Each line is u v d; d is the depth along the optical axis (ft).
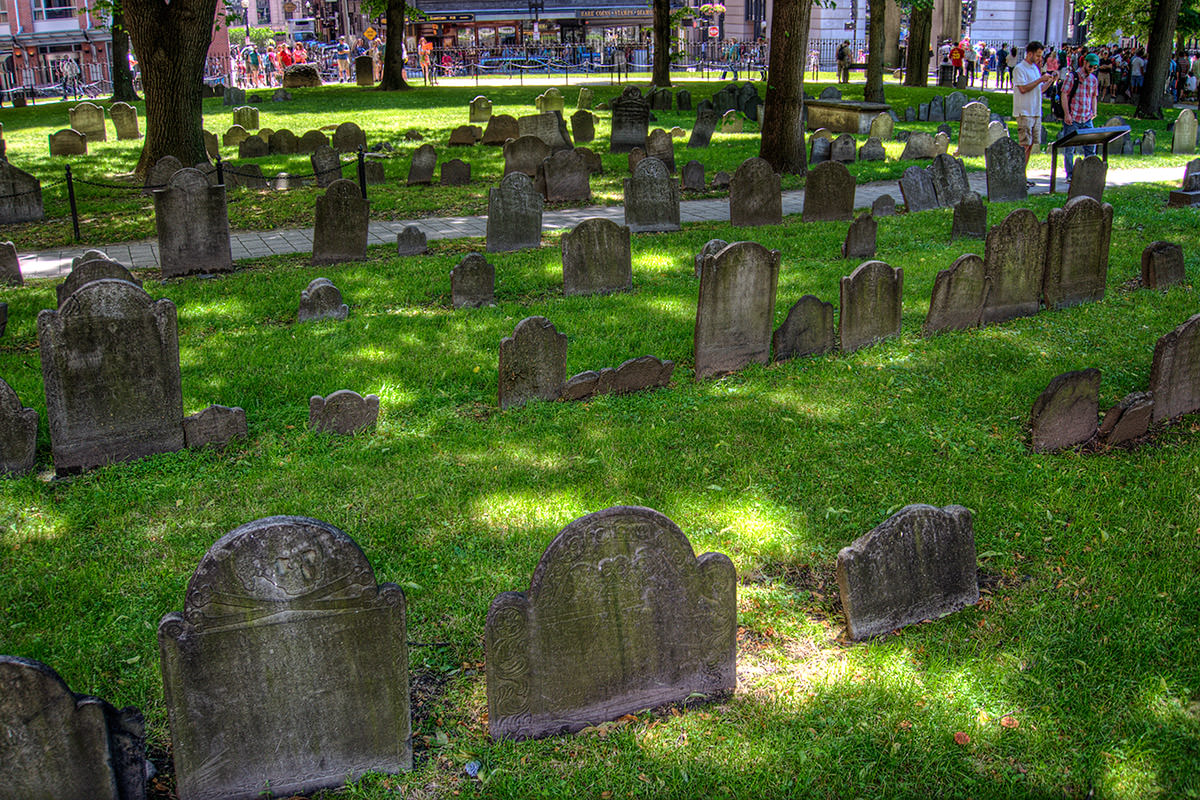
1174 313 34.55
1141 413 24.17
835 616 17.78
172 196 39.96
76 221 50.26
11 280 40.47
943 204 54.60
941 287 31.99
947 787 13.78
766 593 18.28
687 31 191.72
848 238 42.88
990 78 159.43
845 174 51.03
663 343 31.78
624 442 24.45
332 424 25.09
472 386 28.50
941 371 29.43
